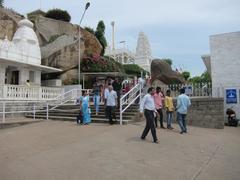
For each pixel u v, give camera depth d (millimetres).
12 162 6922
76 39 29266
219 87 17953
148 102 9312
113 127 11945
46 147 8531
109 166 6484
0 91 17422
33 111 17844
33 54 23516
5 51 20500
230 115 16844
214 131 13453
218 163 7203
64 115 16594
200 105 15008
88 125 12992
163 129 12227
